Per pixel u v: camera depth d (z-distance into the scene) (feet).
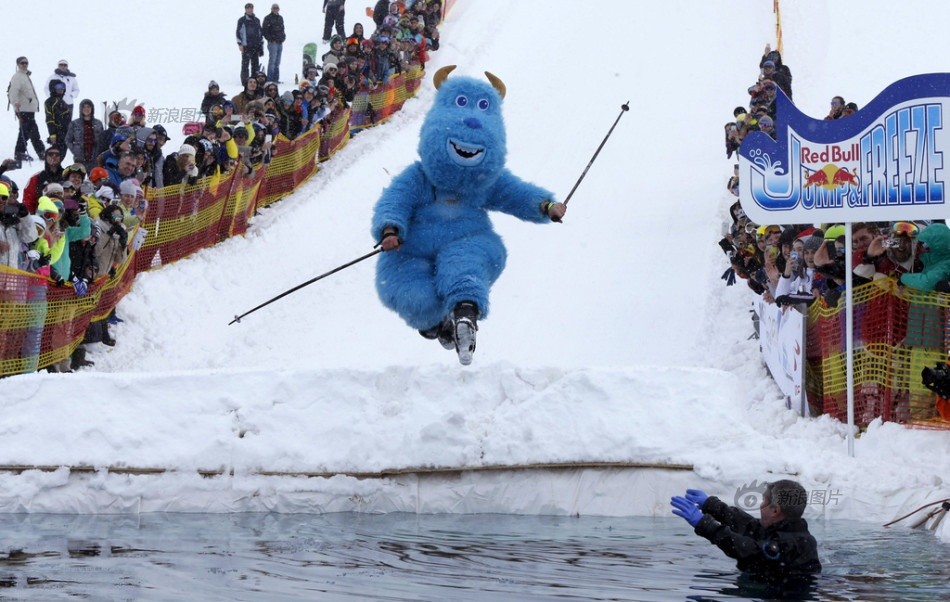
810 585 30.40
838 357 52.65
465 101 52.90
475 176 51.49
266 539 37.88
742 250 76.28
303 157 121.90
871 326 51.01
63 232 70.85
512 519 42.37
